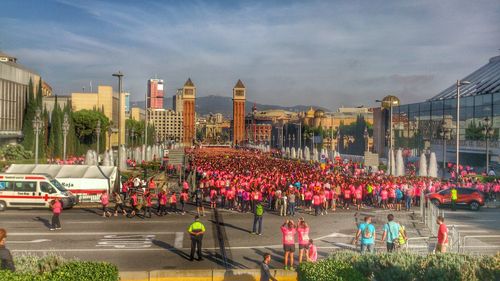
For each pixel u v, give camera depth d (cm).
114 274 1361
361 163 8950
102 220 3250
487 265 1385
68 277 1264
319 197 3534
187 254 2294
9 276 1156
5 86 11012
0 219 3238
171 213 3600
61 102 15825
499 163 7712
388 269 1452
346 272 1351
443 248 1919
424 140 10194
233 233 2838
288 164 7662
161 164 8462
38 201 3644
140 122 19288
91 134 14138
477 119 8412
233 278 1864
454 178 5725
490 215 3550
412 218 3316
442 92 11519
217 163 7194
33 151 10025
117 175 4384
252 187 3838
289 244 2002
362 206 4069
